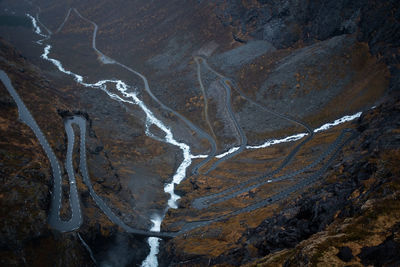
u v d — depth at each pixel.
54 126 128.00
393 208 41.81
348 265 36.97
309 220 57.97
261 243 63.00
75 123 146.75
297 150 128.62
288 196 87.88
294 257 42.91
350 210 48.28
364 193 50.22
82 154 130.00
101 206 110.75
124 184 135.38
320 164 104.69
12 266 74.94
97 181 121.81
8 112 127.62
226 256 67.94
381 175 53.34
